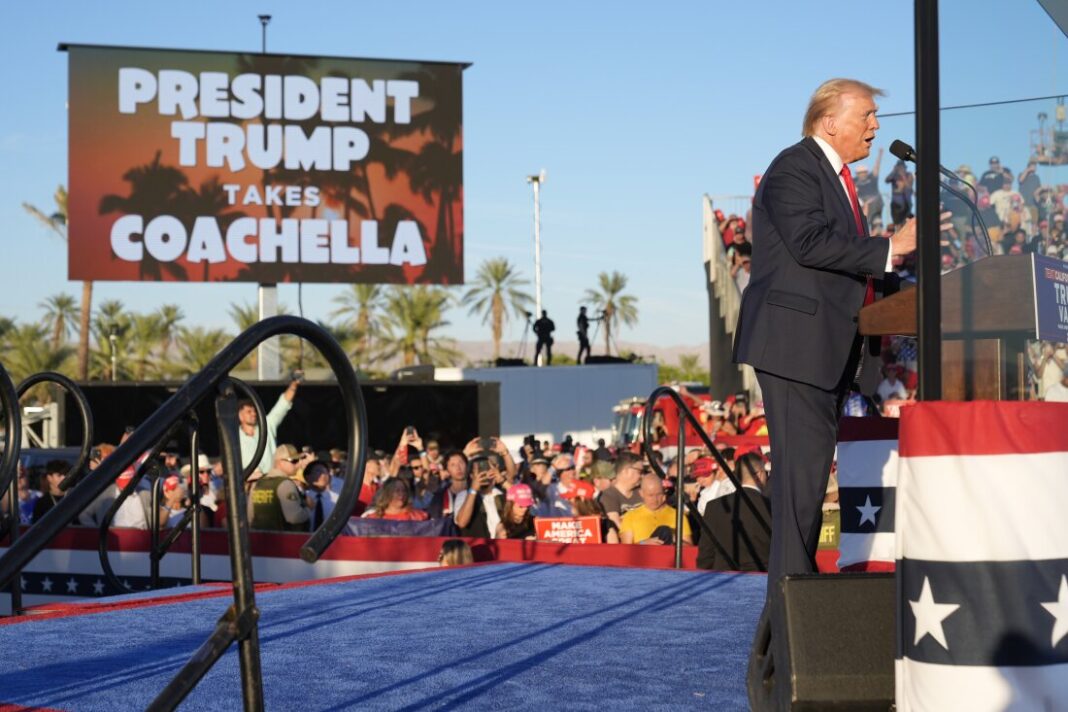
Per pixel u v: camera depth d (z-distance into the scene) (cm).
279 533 862
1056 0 293
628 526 816
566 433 2378
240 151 2441
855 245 300
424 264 2491
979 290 256
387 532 841
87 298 4781
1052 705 204
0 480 418
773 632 256
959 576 206
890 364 895
